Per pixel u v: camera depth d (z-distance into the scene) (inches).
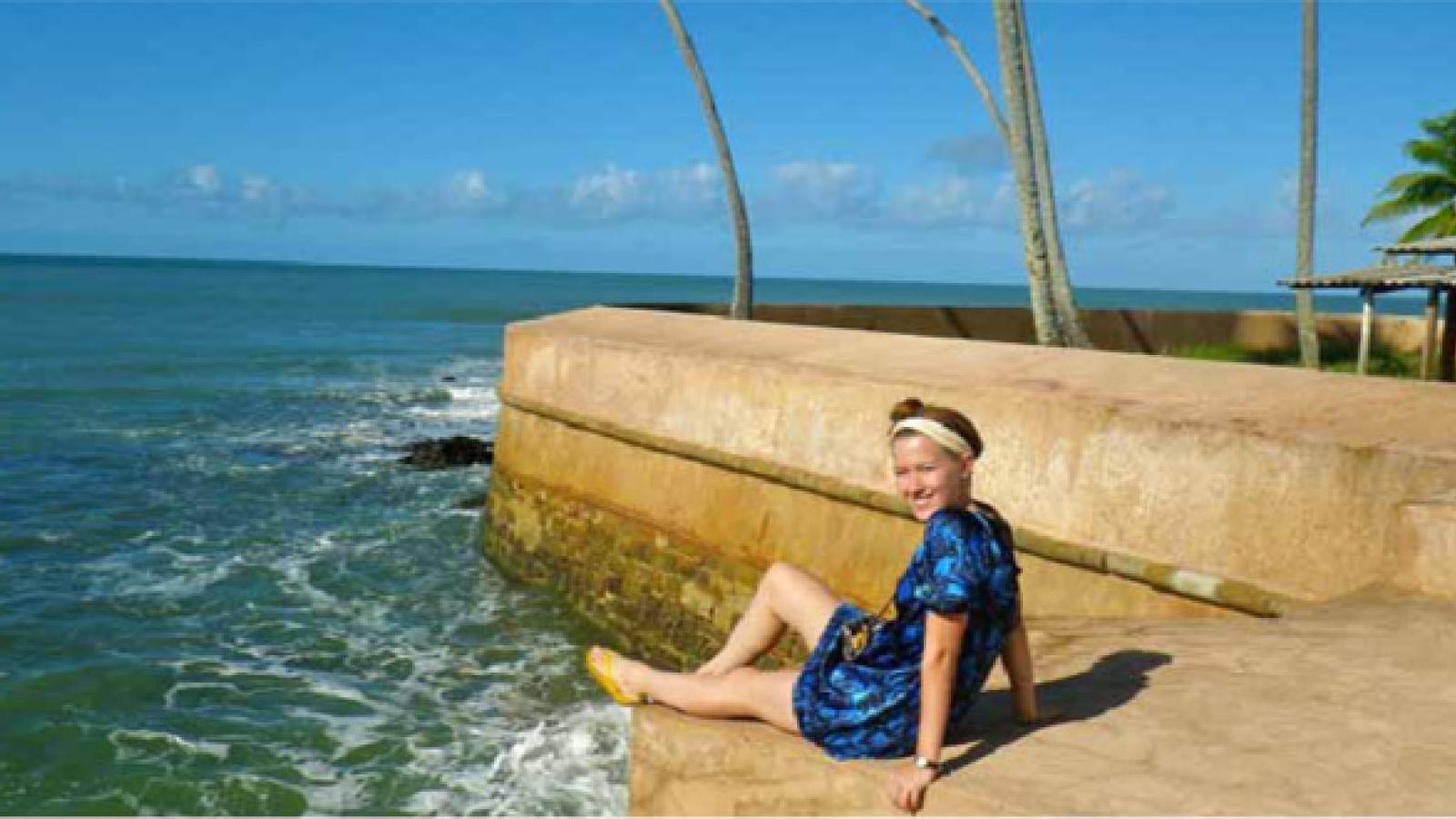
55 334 2129.7
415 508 753.6
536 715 410.9
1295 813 136.6
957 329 940.6
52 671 435.5
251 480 831.1
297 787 348.5
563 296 5556.1
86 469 858.1
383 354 2009.1
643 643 496.4
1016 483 343.3
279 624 506.9
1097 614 315.6
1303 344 788.6
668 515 491.5
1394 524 252.2
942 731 143.9
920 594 144.5
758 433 442.6
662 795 169.9
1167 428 302.7
